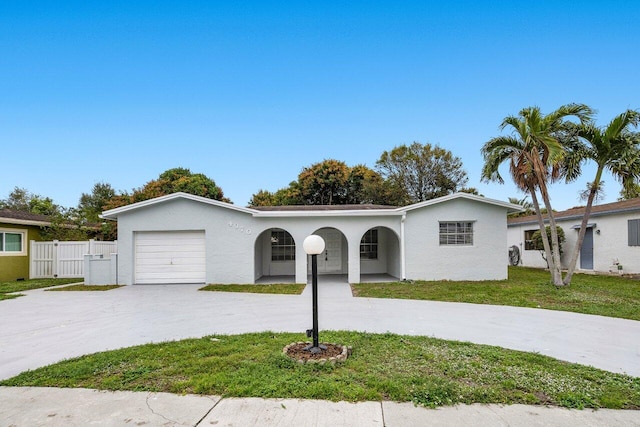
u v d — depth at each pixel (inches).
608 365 177.9
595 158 420.8
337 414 125.6
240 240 502.9
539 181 425.4
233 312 313.3
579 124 414.6
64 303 360.5
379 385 147.2
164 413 126.7
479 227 526.0
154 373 163.3
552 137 414.3
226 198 1277.1
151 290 446.3
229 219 503.2
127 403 134.6
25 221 577.9
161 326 263.1
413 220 522.6
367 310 318.7
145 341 223.0
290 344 201.3
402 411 128.0
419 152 1337.4
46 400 137.4
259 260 572.7
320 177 1237.1
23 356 193.6
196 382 150.6
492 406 132.2
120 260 498.9
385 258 625.9
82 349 206.4
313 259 192.5
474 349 199.5
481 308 325.7
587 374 162.4
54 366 173.9
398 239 528.7
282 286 474.6
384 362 176.7
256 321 278.2
